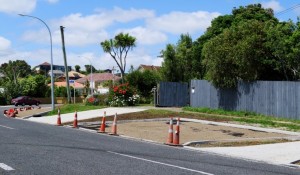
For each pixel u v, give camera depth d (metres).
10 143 14.85
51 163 10.52
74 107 40.19
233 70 29.94
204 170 10.20
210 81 31.52
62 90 84.06
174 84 37.78
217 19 49.03
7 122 27.53
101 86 92.94
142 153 13.25
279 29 28.95
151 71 51.81
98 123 26.45
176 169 10.15
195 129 22.61
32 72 130.88
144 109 33.94
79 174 9.09
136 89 45.09
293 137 19.02
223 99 31.41
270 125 23.84
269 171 10.64
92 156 12.02
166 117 28.81
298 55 27.56
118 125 25.20
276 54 28.58
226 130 22.14
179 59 49.75
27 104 66.12
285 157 13.41
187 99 37.94
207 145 16.70
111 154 12.61
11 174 8.94
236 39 30.20
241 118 26.59
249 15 44.41
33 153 12.35
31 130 21.11
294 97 25.75
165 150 14.54
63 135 18.83
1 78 108.19
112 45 59.78
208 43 31.16
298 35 27.38
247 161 12.53
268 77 30.62
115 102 39.94
